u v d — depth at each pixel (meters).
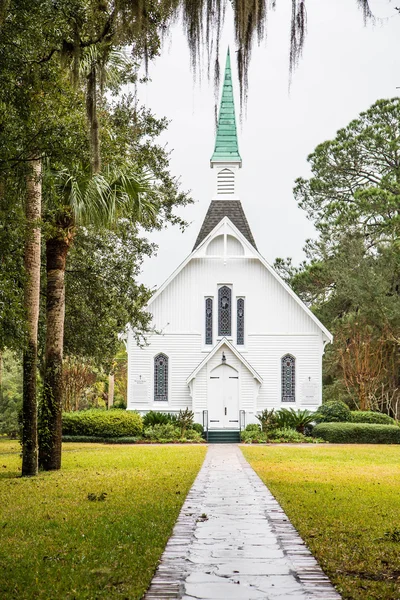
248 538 10.30
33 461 18.95
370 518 12.03
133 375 39.09
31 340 18.83
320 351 39.50
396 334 45.91
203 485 16.52
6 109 12.99
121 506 13.18
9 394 45.19
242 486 16.34
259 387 39.09
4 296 14.88
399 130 50.72
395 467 21.58
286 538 10.31
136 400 39.00
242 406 38.53
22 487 16.20
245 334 39.62
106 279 26.77
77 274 26.42
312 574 8.26
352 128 52.06
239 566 8.64
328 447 31.14
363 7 8.88
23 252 17.94
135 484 16.56
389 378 47.88
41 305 25.84
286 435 35.66
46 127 13.04
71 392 47.12
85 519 11.80
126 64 16.73
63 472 19.62
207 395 38.56
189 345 39.41
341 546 9.70
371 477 18.64
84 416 34.81
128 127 20.92
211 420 38.41
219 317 39.75
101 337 28.09
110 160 16.75
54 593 7.49
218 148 42.41
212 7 9.44
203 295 39.69
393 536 10.27
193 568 8.54
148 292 28.06
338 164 52.59
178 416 37.50
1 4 10.41
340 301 50.28
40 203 17.69
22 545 9.87
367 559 9.02
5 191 14.00
